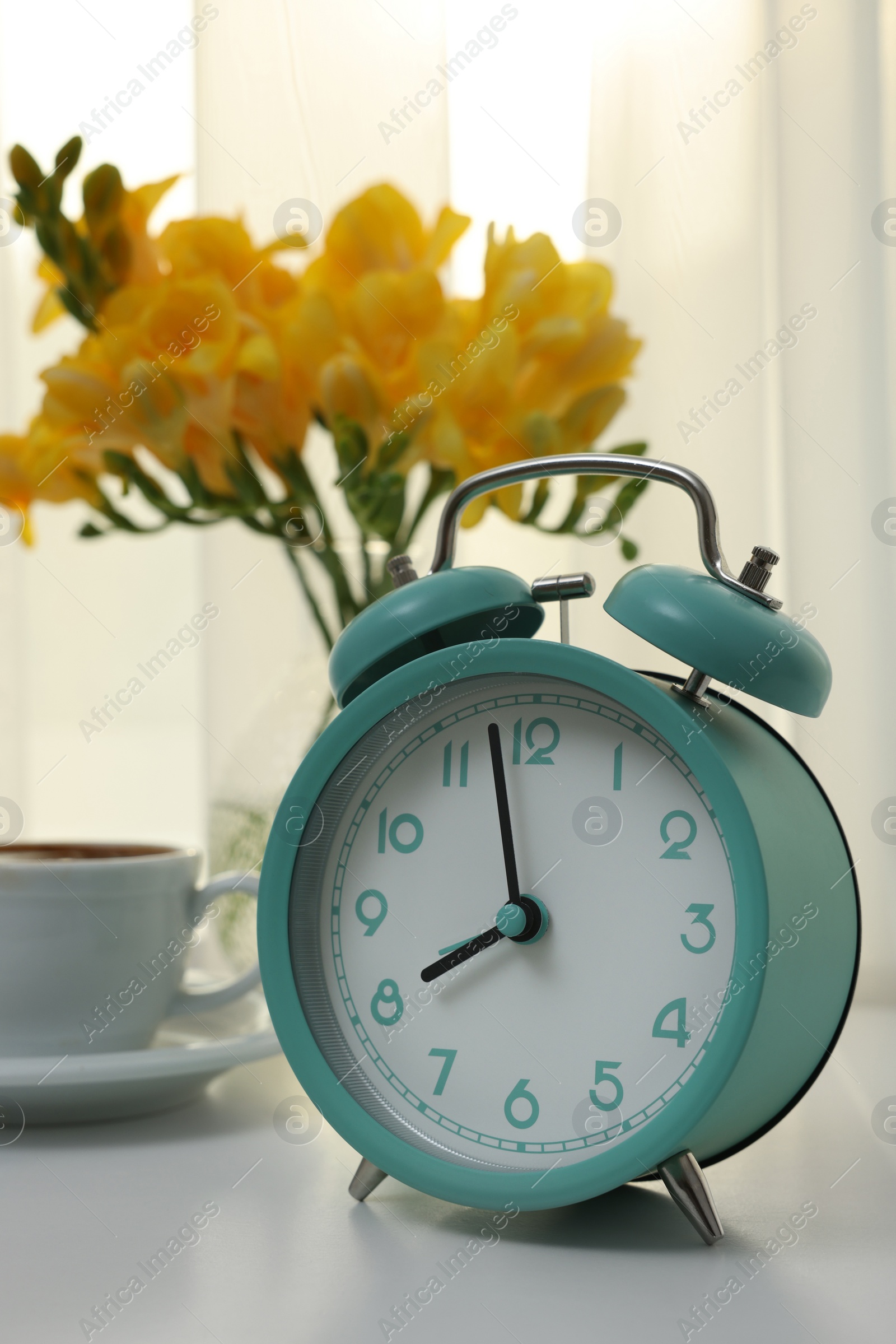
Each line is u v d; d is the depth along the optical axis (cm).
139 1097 62
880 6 79
